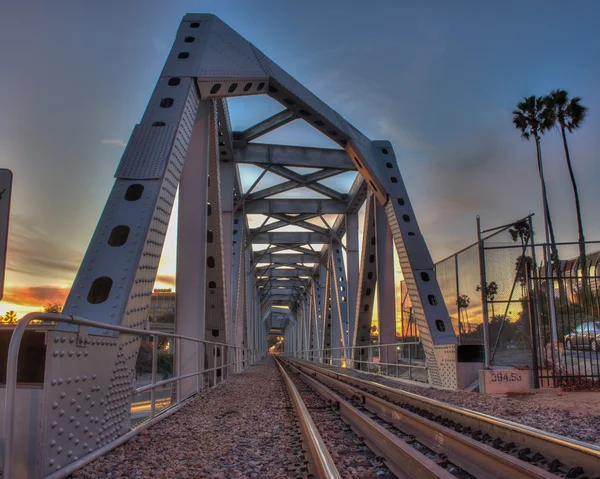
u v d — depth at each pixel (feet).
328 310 144.15
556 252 43.29
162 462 16.79
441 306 51.01
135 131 32.94
